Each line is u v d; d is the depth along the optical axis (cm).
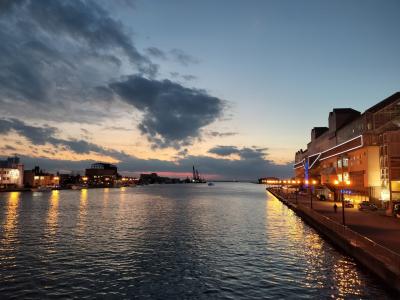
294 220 6912
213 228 5828
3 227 5781
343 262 3300
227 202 12631
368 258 2861
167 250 4053
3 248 4112
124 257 3697
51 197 14838
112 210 9062
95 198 14625
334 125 9994
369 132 6969
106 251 3981
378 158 6906
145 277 2997
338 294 2498
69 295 2561
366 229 4206
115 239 4753
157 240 4694
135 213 8331
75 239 4722
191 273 3116
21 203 11038
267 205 11038
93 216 7562
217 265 3375
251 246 4262
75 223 6356
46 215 7631
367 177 6938
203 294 2586
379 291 2523
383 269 2548
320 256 3609
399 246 3247
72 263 3431
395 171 5981
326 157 10894
